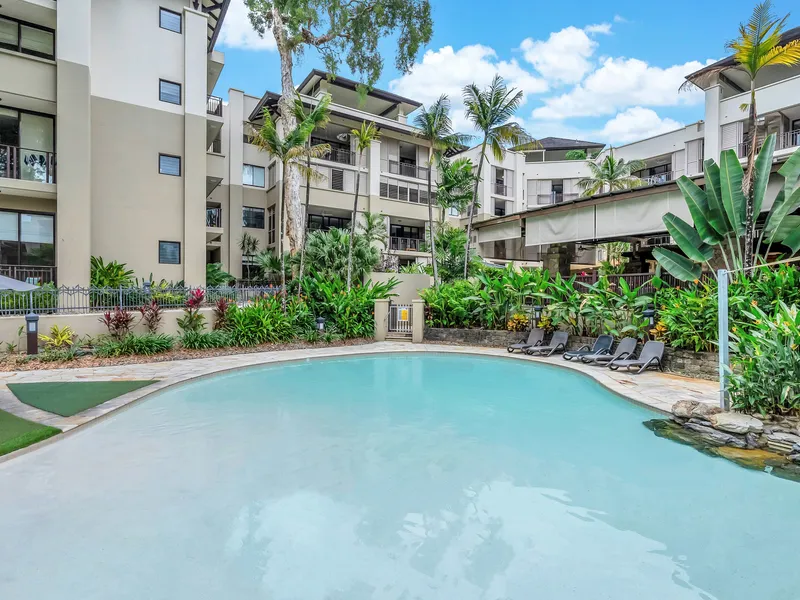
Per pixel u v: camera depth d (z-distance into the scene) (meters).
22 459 5.38
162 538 3.80
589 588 3.20
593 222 13.48
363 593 3.15
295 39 18.31
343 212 28.19
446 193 23.75
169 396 8.48
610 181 26.58
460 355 13.31
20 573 3.31
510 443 6.14
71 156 13.47
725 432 5.96
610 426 6.86
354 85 27.64
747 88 22.25
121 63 15.78
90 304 12.26
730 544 3.75
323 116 16.19
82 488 4.68
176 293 13.94
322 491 4.70
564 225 14.36
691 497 4.57
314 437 6.35
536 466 5.37
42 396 7.71
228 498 4.52
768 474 5.09
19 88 12.97
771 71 20.94
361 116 27.33
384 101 30.17
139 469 5.18
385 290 16.66
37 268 13.61
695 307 9.51
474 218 33.38
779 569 3.41
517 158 35.53
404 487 4.81
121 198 15.74
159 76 16.48
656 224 11.91
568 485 4.86
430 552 3.65
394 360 12.87
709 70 20.61
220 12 20.12
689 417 6.55
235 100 25.11
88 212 13.73
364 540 3.81
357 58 20.16
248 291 15.64
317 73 26.62
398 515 4.23
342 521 4.11
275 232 25.02
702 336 9.51
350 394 8.90
